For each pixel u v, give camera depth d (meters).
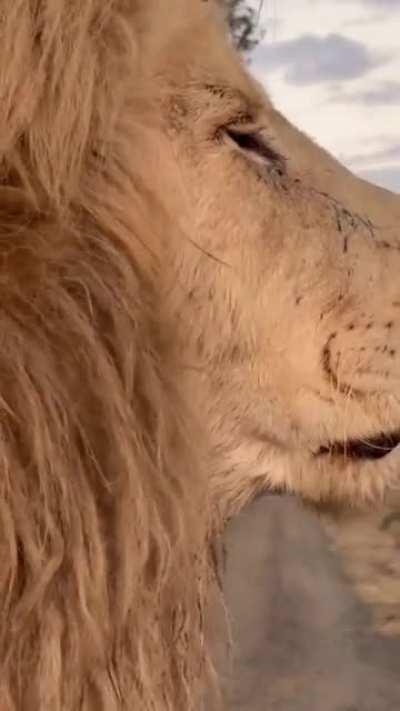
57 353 1.99
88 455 2.00
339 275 2.47
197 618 2.28
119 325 2.08
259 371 2.44
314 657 5.53
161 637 2.15
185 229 2.33
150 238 2.27
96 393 2.02
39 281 1.99
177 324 2.31
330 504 2.60
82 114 2.10
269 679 5.29
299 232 2.45
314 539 6.75
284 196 2.46
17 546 1.90
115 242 2.21
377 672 5.52
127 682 2.07
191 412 2.24
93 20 2.13
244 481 2.51
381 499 2.61
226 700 4.96
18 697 1.92
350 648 5.75
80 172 2.13
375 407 2.51
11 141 2.03
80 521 1.97
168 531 2.14
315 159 2.55
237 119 2.42
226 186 2.38
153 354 2.17
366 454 2.56
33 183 2.06
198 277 2.35
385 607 6.24
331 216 2.49
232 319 2.40
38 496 1.92
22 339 1.95
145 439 2.11
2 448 1.89
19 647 1.91
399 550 7.05
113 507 2.03
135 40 2.22
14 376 1.92
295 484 2.55
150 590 2.11
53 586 1.95
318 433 2.51
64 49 2.06
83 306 2.05
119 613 2.04
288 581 6.08
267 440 2.49
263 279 2.42
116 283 2.12
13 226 2.01
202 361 2.38
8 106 2.02
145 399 2.12
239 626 5.65
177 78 2.35
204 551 2.30
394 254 2.54
